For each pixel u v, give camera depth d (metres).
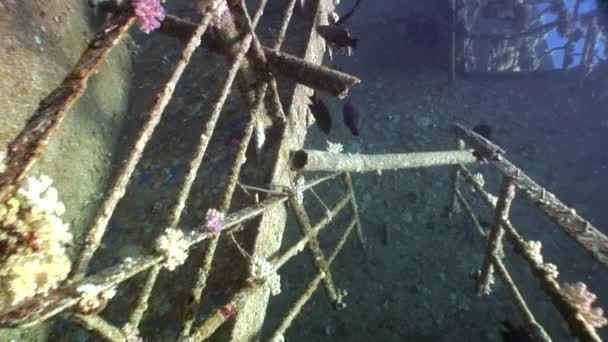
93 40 1.50
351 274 5.73
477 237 6.23
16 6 2.84
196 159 1.81
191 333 1.94
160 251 1.65
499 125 8.40
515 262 5.94
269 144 3.12
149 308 2.59
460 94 9.16
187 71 4.22
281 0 4.56
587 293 2.23
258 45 2.49
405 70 9.95
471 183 5.14
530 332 3.00
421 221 6.55
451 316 5.33
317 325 5.14
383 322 5.23
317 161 3.29
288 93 3.45
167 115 3.88
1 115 2.53
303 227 3.21
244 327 2.39
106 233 3.09
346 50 4.83
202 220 2.99
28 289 1.34
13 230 1.28
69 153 3.12
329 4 4.86
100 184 3.36
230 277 2.57
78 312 1.29
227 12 2.21
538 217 6.62
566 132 8.09
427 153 4.57
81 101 3.36
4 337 2.39
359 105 9.06
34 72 2.86
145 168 3.50
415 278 5.74
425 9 11.18
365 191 6.98
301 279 5.62
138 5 1.60
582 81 8.71
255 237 2.62
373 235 6.30
